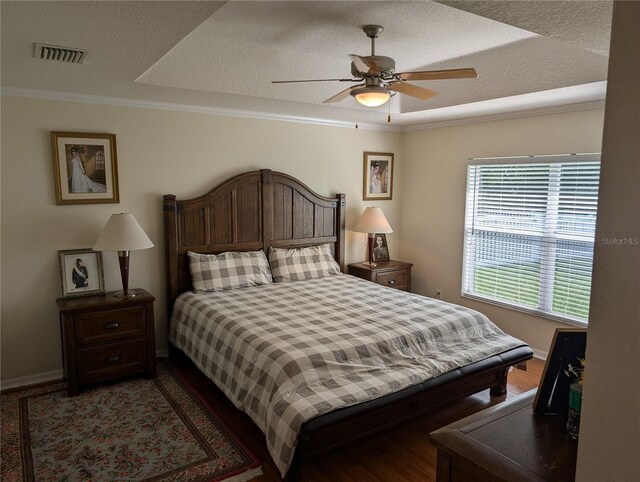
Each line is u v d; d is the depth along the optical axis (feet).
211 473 8.19
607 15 5.34
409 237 18.58
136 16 6.25
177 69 10.63
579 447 2.49
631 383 2.23
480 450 3.48
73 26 6.68
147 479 7.98
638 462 2.23
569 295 13.23
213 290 13.32
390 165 18.35
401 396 8.36
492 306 15.46
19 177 11.32
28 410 10.39
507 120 14.53
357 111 14.55
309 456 7.62
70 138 11.78
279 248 15.51
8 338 11.56
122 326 11.61
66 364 11.09
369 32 8.98
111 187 12.54
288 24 8.93
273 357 8.64
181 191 13.70
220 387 10.02
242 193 14.56
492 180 15.17
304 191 15.88
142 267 13.29
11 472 8.14
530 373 12.74
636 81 2.10
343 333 9.78
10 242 11.37
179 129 13.47
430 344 10.19
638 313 2.17
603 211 2.27
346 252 17.51
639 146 2.10
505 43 9.98
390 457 8.88
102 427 9.68
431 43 9.96
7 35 7.06
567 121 12.93
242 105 13.50
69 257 12.00
